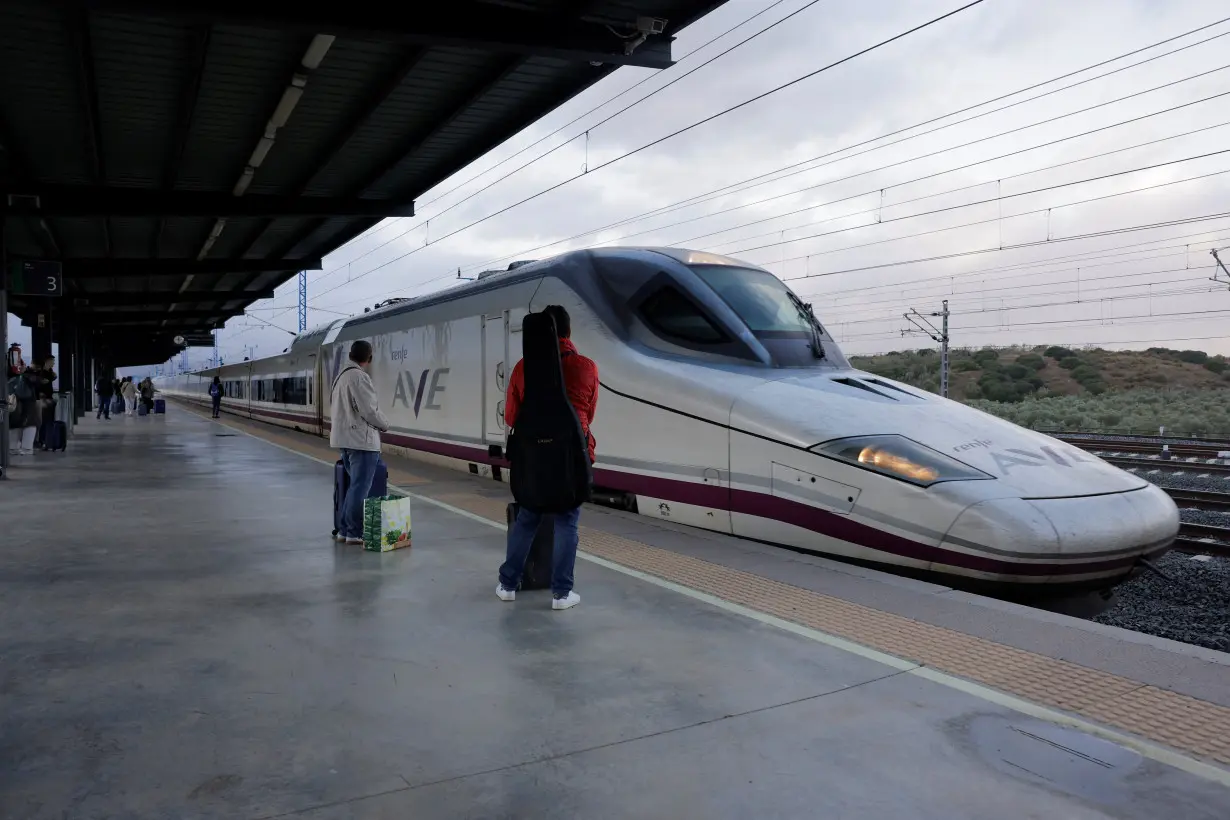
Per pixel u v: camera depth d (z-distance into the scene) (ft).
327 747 8.83
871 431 18.25
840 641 12.32
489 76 30.68
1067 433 87.66
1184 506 36.78
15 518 23.38
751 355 22.49
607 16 25.25
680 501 21.90
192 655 11.76
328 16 22.68
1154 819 7.44
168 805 7.57
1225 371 180.24
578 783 8.08
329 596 15.01
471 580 16.25
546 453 13.84
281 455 43.19
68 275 65.26
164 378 270.46
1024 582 15.83
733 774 8.28
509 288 31.53
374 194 46.85
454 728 9.34
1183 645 11.95
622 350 24.39
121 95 31.09
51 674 10.95
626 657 11.74
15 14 24.02
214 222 54.49
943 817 7.47
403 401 41.83
